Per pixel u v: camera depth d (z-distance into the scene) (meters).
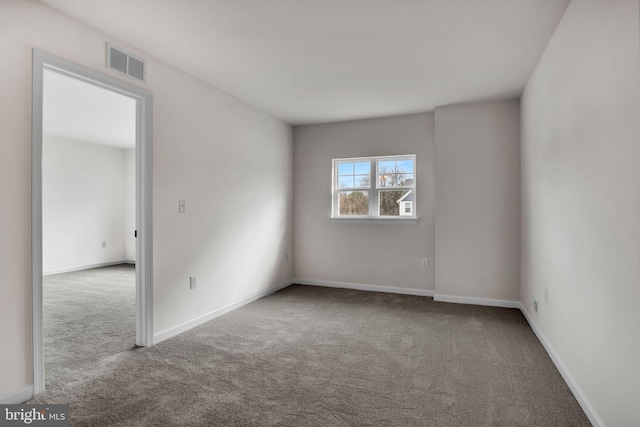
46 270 6.07
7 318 1.95
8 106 1.94
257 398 2.06
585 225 1.94
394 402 2.02
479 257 4.12
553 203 2.56
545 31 2.49
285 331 3.21
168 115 3.03
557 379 2.30
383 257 4.78
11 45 1.96
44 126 5.42
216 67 3.11
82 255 6.62
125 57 2.63
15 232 1.98
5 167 1.93
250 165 4.22
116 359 2.59
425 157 4.55
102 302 4.23
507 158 3.99
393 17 2.32
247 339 3.01
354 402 2.02
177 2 2.13
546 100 2.74
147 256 2.83
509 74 3.28
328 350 2.78
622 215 1.51
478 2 2.15
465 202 4.16
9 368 1.96
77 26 2.31
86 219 6.71
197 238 3.36
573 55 2.11
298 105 4.23
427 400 2.04
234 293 3.93
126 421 1.83
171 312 3.07
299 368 2.46
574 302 2.12
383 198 4.86
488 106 4.07
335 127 5.01
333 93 3.81
